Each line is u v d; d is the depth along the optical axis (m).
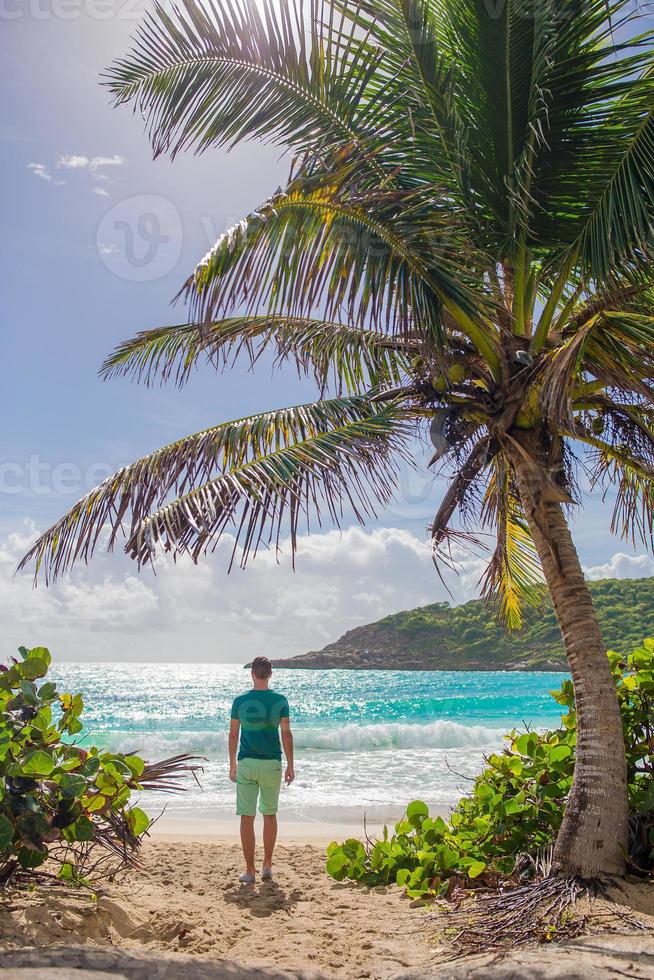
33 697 4.16
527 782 5.29
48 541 4.47
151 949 3.60
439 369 4.75
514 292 5.17
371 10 4.82
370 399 5.38
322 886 5.32
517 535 7.47
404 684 58.03
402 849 5.55
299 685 60.97
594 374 5.23
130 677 88.94
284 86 4.64
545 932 3.55
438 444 4.76
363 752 17.17
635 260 4.44
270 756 5.52
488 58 4.67
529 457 4.76
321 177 3.98
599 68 4.58
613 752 4.35
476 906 4.22
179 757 4.68
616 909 3.72
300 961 3.62
